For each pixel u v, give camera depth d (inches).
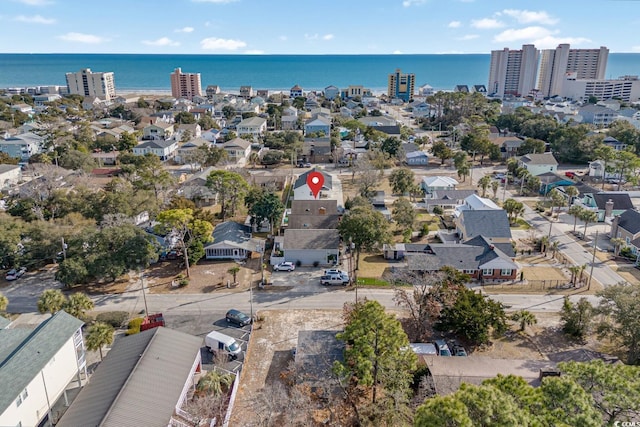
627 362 1585.9
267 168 4581.7
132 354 1423.5
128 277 2290.8
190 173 4256.9
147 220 2979.8
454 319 1670.8
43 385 1259.8
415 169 4534.9
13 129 5708.7
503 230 2551.7
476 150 4734.3
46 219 2832.2
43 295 1770.4
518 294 2111.2
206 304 2031.3
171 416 1224.2
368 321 1348.4
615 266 2389.3
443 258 2240.4
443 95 6983.3
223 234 2573.8
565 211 3270.2
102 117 7362.2
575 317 1753.2
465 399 918.4
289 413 1273.4
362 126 6067.9
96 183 3764.8
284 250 2401.6
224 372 1546.5
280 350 1699.1
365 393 1437.0
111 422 1145.4
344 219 2375.7
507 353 1672.0
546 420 909.2
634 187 3868.1
